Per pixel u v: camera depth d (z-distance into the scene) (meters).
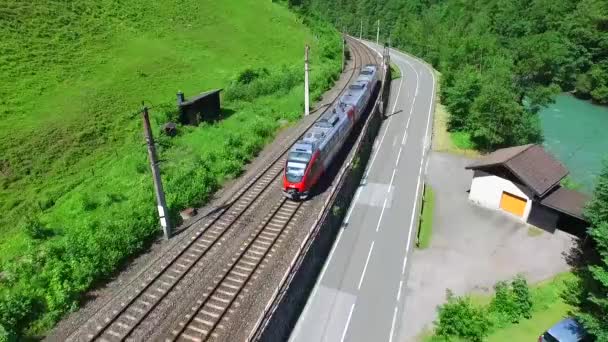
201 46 73.44
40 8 66.88
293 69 64.31
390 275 27.38
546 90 54.69
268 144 42.31
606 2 76.56
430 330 23.50
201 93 50.22
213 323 20.88
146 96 52.62
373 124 48.00
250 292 22.92
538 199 32.19
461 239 31.58
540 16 88.50
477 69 63.03
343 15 160.50
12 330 20.22
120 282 24.02
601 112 67.75
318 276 26.97
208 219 29.47
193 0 91.31
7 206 32.75
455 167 42.72
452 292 26.30
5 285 23.72
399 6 142.50
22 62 54.09
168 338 20.08
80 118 45.38
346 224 32.34
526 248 30.67
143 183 33.78
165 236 27.56
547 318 24.59
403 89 65.81
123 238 26.14
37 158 38.66
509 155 34.44
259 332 19.69
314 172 31.66
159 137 41.28
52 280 23.27
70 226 28.84
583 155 50.47
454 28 104.56
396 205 35.03
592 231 26.42
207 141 41.53
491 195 35.16
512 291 25.84
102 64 59.44
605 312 22.42
